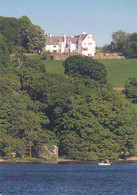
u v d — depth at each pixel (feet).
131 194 524.93
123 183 609.42
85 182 616.39
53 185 586.45
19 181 617.21
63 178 654.12
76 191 542.98
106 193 531.09
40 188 561.02
